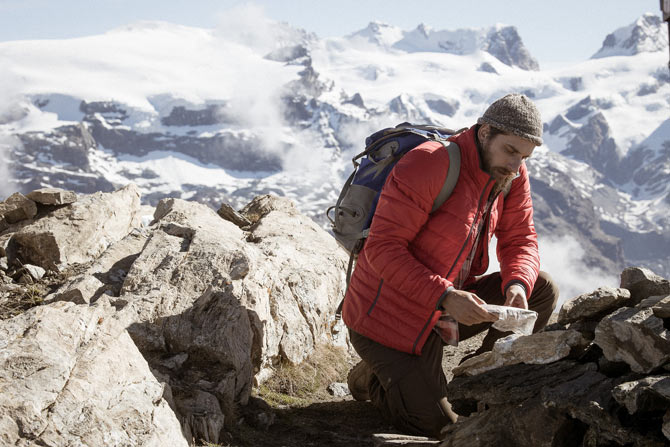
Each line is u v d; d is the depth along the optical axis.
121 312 4.20
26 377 2.93
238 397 4.19
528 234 4.25
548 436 2.96
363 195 3.99
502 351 3.43
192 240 5.48
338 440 4.02
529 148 3.58
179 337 4.14
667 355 2.77
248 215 8.30
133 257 5.76
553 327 3.45
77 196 7.02
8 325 3.30
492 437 3.18
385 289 3.85
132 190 7.57
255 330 4.77
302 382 5.18
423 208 3.69
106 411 3.03
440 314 3.82
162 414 3.25
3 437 2.64
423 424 3.83
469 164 3.71
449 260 3.77
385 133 4.05
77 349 3.31
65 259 6.14
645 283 3.34
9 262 5.98
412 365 3.83
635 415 2.72
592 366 3.09
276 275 5.67
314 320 5.80
